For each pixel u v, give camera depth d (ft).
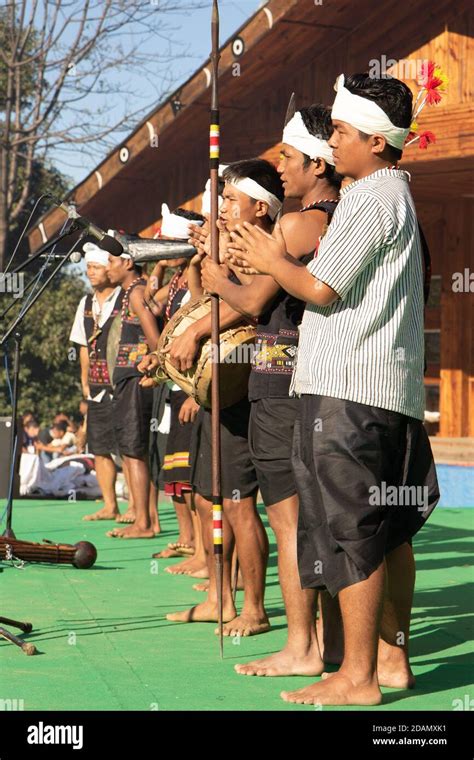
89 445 29.35
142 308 22.94
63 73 78.28
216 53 13.43
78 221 17.16
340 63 42.32
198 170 48.88
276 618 16.96
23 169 80.84
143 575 20.79
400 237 11.69
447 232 50.06
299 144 13.70
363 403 11.64
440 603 18.21
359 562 11.59
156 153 48.62
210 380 14.97
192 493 20.89
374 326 11.66
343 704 11.89
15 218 78.48
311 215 13.12
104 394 28.76
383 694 12.43
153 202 51.60
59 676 13.26
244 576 16.07
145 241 17.04
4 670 13.55
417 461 12.26
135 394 25.79
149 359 17.25
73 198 52.54
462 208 49.52
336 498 11.64
